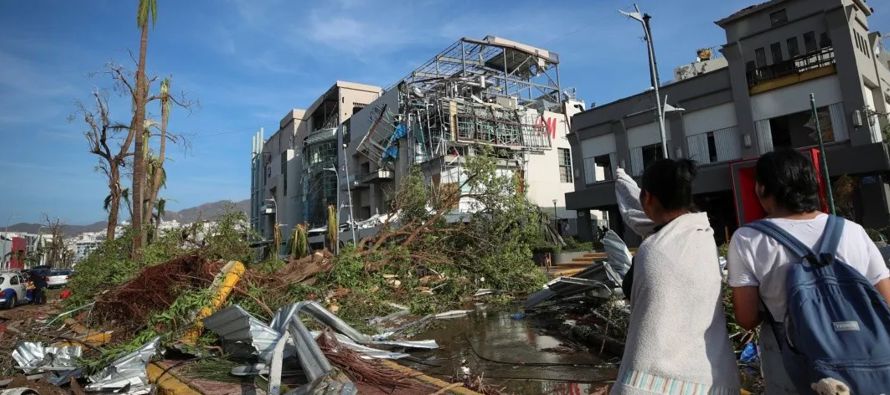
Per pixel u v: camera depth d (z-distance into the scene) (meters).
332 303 8.72
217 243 11.38
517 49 40.03
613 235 7.60
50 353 6.45
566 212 37.81
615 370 5.22
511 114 37.62
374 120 41.16
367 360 5.31
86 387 5.10
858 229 1.78
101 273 12.53
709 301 1.76
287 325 5.15
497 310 9.52
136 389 5.15
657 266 1.79
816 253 1.67
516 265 11.58
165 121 24.16
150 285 8.31
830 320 1.54
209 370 5.34
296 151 58.53
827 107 17.34
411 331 7.73
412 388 4.50
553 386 4.78
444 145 33.03
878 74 18.00
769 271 1.76
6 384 5.12
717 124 20.19
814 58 17.95
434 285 10.96
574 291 8.19
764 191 1.95
